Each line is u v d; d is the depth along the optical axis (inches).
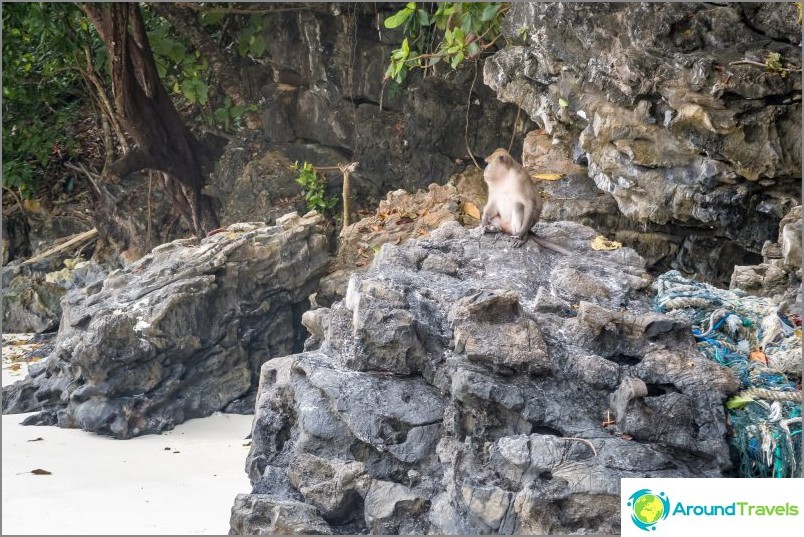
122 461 355.6
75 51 710.5
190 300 416.2
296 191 708.0
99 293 441.7
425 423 279.9
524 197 358.9
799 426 269.9
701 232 463.2
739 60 407.8
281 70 750.5
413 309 303.6
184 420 419.5
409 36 675.4
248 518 268.4
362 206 706.8
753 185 415.5
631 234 481.1
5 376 495.2
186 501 305.6
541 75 462.0
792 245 370.0
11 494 310.7
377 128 697.6
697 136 412.2
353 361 293.0
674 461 262.5
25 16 663.8
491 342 278.1
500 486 258.8
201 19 774.5
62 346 419.5
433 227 522.3
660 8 424.8
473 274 342.6
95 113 812.6
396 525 270.2
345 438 285.9
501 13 502.3
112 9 647.8
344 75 708.0
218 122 781.3
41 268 740.7
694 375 278.5
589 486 247.6
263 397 313.7
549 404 271.7
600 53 437.1
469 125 671.8
